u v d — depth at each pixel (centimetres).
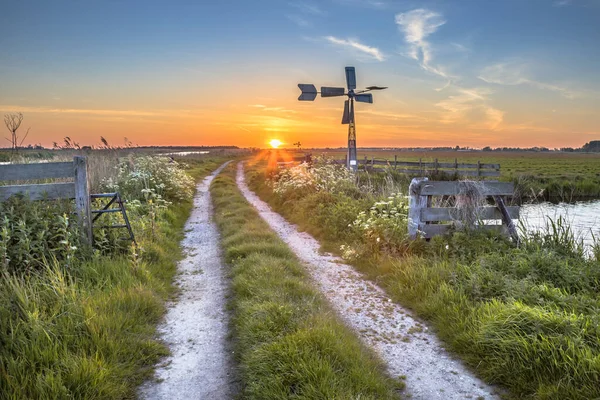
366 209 922
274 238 792
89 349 343
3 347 322
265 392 285
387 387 311
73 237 561
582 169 3638
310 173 1410
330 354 329
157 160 1501
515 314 358
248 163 4875
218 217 1128
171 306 495
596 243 634
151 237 749
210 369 345
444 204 766
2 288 409
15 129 1094
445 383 324
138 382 321
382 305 496
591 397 270
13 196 564
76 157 591
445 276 517
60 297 406
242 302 457
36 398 275
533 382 303
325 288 559
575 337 320
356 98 1823
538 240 644
